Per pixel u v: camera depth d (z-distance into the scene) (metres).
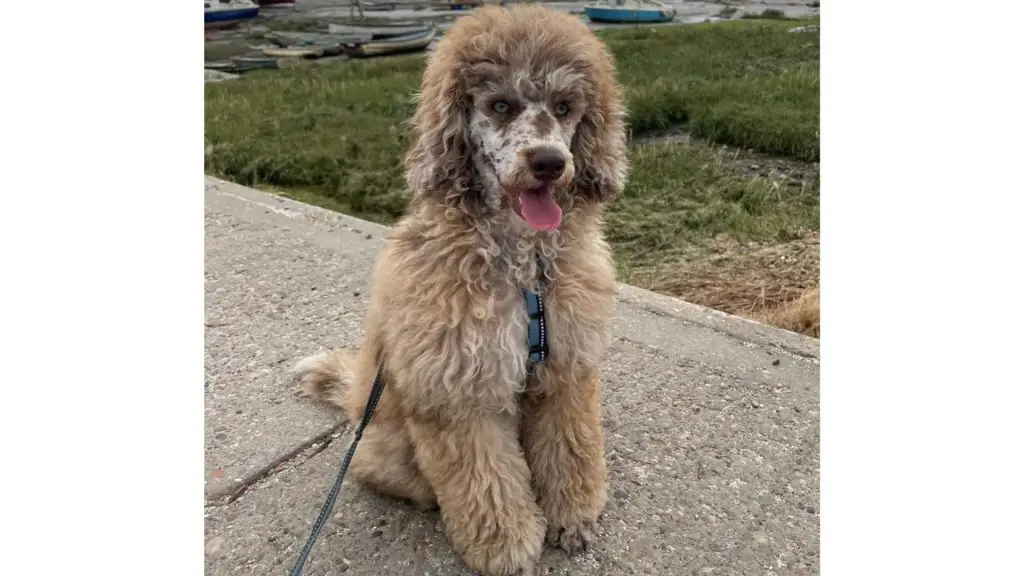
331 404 1.33
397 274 0.94
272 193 2.59
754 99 2.96
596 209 0.98
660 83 3.09
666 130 2.96
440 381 0.89
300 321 1.63
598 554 1.01
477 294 0.90
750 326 1.57
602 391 1.36
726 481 1.15
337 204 2.59
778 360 1.45
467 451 0.94
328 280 1.82
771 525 1.06
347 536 1.04
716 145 2.81
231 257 1.94
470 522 0.96
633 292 1.72
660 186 2.50
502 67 0.87
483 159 0.90
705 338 1.53
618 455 1.20
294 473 1.16
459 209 0.91
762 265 2.02
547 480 1.03
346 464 1.00
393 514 1.08
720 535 1.04
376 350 1.05
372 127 3.18
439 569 0.99
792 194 2.41
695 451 1.21
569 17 0.95
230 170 2.86
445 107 0.89
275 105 3.54
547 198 0.86
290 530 1.05
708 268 2.02
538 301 0.92
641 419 1.29
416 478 1.05
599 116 0.94
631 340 1.52
